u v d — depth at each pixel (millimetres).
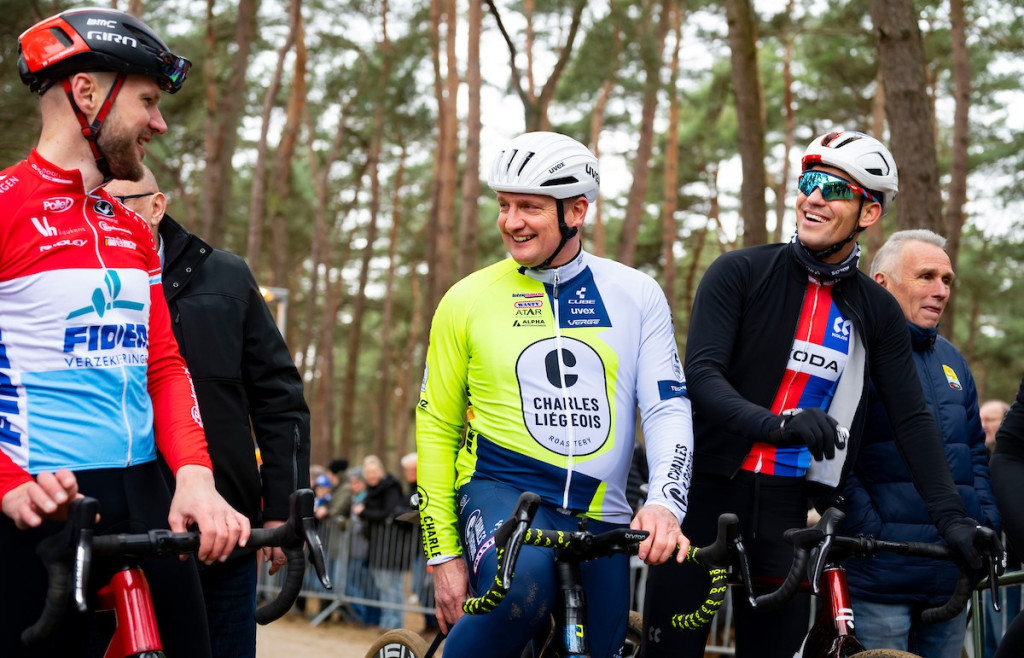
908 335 3105
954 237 15297
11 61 14953
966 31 17125
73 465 2059
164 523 2180
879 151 2977
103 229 2152
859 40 20438
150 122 2172
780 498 2988
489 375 2693
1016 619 2852
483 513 2625
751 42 10281
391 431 52438
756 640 3027
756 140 10195
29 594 2033
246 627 3158
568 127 23797
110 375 2119
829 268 2973
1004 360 28969
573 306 2721
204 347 3172
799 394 3016
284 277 23609
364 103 24156
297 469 3252
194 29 19672
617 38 14266
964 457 3590
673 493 2512
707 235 30594
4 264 2037
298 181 27656
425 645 3340
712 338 2961
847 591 2822
